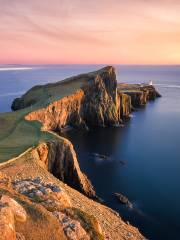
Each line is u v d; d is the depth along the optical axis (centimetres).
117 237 4372
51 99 12381
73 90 13338
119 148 10244
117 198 6625
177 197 6794
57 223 3075
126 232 4778
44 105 11650
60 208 3600
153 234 5384
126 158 9256
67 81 15225
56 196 4019
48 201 3697
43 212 3139
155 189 7181
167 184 7462
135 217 5916
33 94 15075
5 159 6091
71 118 12925
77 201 5169
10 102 18000
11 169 5722
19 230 2722
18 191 3897
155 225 5675
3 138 7606
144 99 19625
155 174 8075
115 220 5134
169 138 11612
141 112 16875
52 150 7131
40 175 5734
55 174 7119
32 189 3997
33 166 6031
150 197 6769
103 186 7275
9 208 2739
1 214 2581
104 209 5566
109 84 14500
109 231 4453
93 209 5147
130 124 14038
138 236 4881
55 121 11919
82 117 13462
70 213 3544
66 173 7138
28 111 10788
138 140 11281
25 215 2944
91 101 13725
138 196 6800
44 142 7156
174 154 9731
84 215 3612
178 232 5491
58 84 15200
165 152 9925
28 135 7850
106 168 8400
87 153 9606
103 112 13775
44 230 2881
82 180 7088
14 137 7662
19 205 3017
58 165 7112
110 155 9494
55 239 2841
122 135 12006
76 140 11125
